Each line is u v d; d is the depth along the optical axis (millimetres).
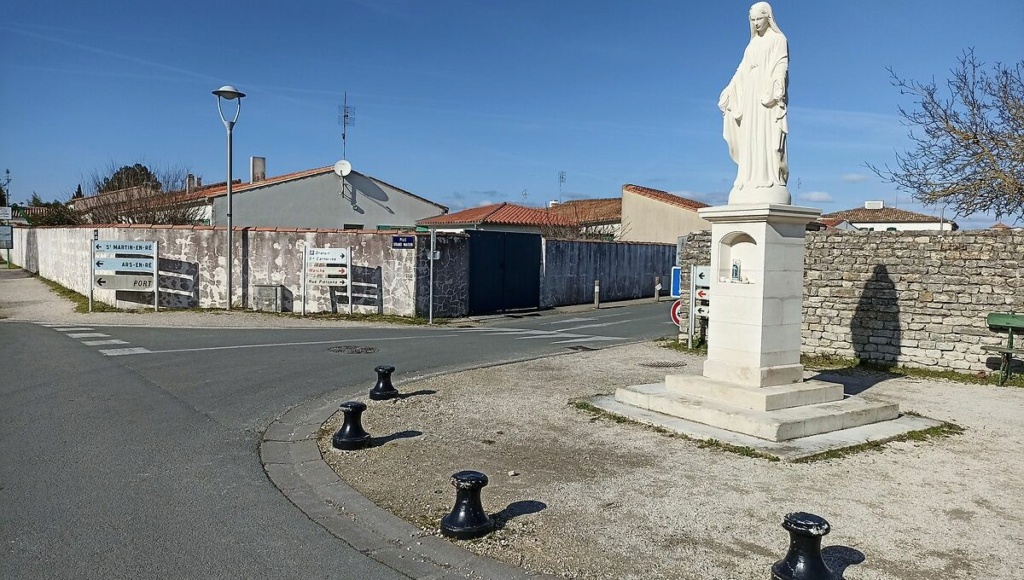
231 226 18312
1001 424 7957
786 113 7770
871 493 5570
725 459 6363
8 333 14062
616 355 13016
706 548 4492
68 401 8195
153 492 5355
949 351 11156
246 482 5656
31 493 5246
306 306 18578
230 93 17844
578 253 25938
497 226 36219
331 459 6305
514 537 4641
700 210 8109
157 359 11219
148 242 18438
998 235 10773
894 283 11688
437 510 5102
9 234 35562
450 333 16281
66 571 4016
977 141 14422
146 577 3982
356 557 4340
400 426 7453
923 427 7641
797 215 7789
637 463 6227
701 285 13844
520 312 22219
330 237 18719
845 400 8094
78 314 17828
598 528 4789
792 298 7996
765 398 7328
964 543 4645
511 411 8156
